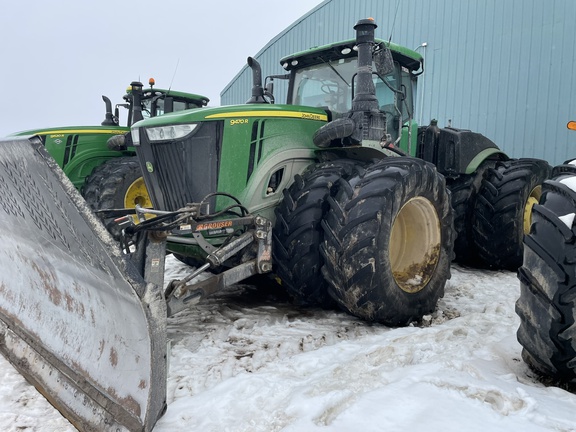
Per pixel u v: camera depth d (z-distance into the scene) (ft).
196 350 9.11
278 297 12.91
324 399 6.35
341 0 39.45
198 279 14.44
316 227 10.34
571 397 6.42
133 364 6.17
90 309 7.20
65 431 6.38
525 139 27.66
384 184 9.88
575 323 6.31
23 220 7.61
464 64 30.78
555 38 26.04
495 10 28.89
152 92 24.23
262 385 7.06
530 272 6.79
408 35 34.27
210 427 6.17
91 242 5.98
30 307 8.78
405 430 5.64
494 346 8.50
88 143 22.29
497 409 6.10
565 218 6.48
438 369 7.28
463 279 15.53
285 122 11.60
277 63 48.26
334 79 13.60
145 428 5.57
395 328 10.32
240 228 10.64
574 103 25.23
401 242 11.71
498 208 16.02
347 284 9.75
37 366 7.61
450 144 16.43
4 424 6.55
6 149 6.19
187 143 10.68
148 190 11.76
